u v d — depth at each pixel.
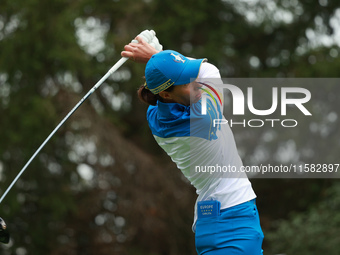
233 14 30.20
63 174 28.17
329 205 23.23
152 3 28.52
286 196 29.67
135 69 27.53
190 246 28.62
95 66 27.47
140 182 27.81
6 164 27.12
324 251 21.66
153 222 28.08
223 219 7.75
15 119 26.81
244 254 7.65
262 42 30.73
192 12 28.66
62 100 26.70
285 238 22.61
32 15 26.38
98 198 28.69
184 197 28.38
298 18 30.09
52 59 26.81
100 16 28.62
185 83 7.58
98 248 29.20
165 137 7.91
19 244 28.50
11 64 26.72
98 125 26.89
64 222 29.16
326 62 28.47
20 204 27.33
